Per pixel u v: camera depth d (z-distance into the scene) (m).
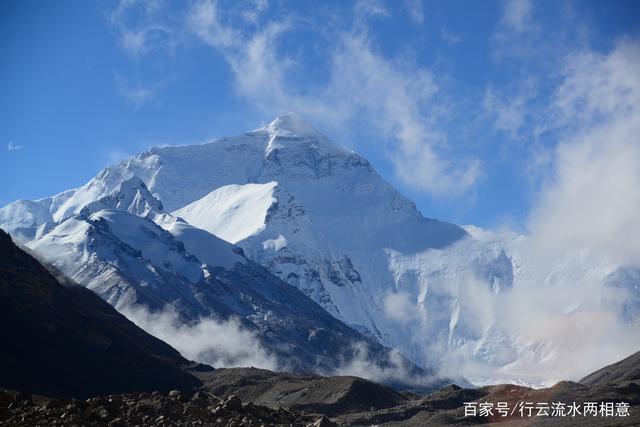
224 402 129.62
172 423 113.94
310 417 136.88
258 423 121.38
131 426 110.38
